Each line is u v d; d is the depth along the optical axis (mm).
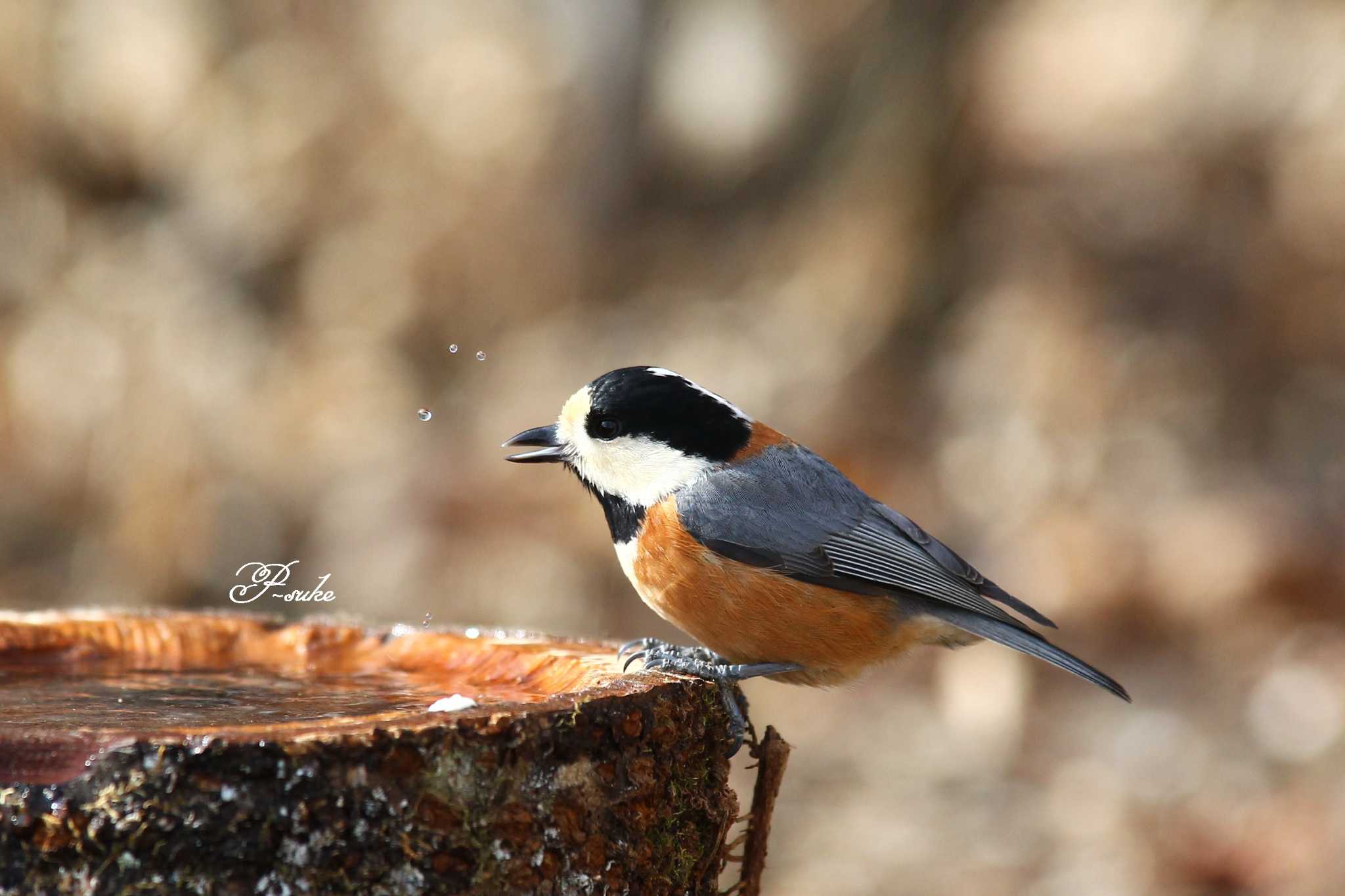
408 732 3518
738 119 16156
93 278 13281
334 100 14078
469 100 14578
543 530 12070
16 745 3389
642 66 15906
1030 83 14242
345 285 13641
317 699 4699
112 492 12578
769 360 13305
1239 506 12211
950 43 14375
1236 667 11484
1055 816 9500
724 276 15305
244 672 5422
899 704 11922
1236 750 10297
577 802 3797
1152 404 13000
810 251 14312
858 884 8484
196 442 12617
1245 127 13773
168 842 3363
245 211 13625
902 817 9492
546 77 15453
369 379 13109
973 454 12812
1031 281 13531
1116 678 11648
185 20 13688
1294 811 9156
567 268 14844
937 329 13859
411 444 12742
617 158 15844
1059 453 12594
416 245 13922
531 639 5500
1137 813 9391
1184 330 13492
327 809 3443
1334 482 12703
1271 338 13539
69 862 3367
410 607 11914
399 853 3514
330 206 13906
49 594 12281
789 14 16312
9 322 13180
